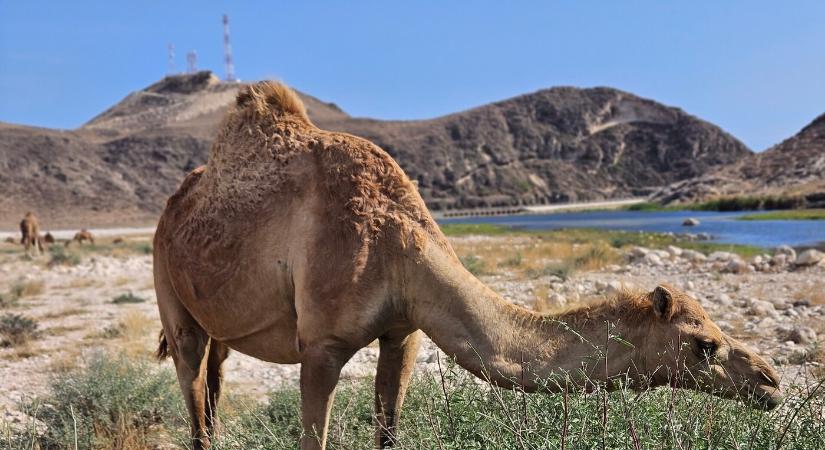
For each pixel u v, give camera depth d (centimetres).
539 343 436
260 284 502
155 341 1165
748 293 1352
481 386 525
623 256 2209
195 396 598
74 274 2572
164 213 610
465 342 446
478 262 2006
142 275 2486
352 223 467
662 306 421
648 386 425
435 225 479
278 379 904
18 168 15475
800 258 1711
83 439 665
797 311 1120
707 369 418
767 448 407
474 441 438
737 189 12638
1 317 1289
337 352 464
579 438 397
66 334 1286
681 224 6369
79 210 14712
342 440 517
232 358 1029
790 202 9425
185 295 562
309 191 491
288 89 553
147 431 718
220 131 565
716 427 418
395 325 480
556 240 3606
